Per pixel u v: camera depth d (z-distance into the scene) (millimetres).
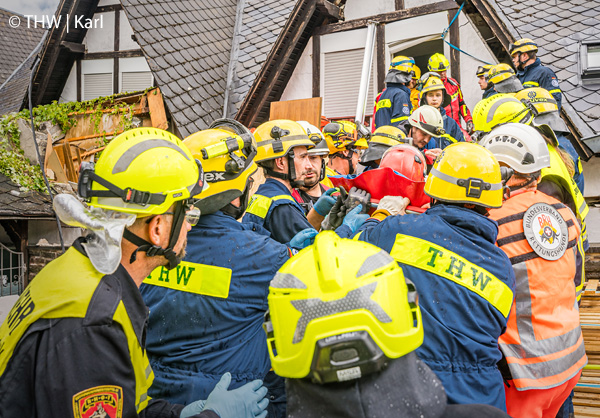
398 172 2635
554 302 2377
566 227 2512
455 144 2232
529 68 6594
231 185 2143
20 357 1440
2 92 17672
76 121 10641
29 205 9492
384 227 2150
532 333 2328
